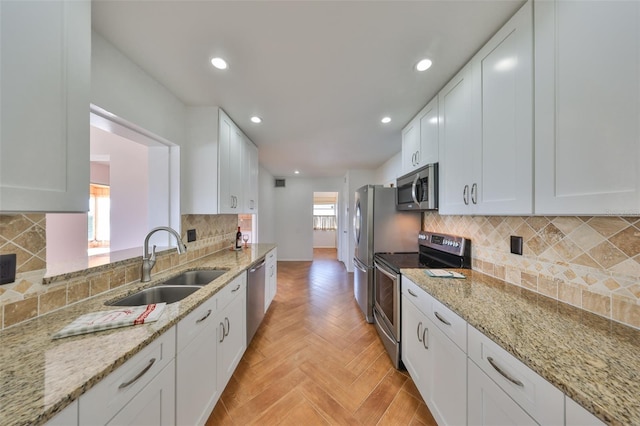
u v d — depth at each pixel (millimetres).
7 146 641
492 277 1569
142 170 2285
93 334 848
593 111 745
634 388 572
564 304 1103
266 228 5414
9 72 646
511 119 1068
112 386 705
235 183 2393
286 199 5961
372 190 2590
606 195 707
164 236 1925
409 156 2270
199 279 1920
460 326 1045
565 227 1109
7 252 872
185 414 1078
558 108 856
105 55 1259
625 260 893
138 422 806
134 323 917
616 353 714
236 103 1962
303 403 1486
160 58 1397
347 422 1357
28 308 926
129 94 1409
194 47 1303
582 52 778
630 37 656
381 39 1231
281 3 1022
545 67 906
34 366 668
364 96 1823
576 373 628
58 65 764
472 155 1342
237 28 1158
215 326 1381
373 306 2586
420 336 1469
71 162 800
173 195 1927
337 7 1042
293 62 1427
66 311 1026
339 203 5949
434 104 1789
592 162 746
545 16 906
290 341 2211
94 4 1009
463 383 1026
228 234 2965
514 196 1050
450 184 1564
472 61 1346
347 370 1803
